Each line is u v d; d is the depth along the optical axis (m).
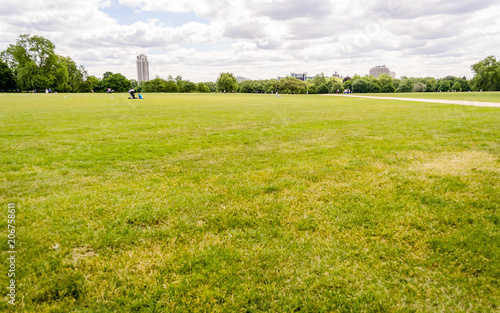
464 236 3.79
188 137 10.77
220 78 127.81
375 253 3.54
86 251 3.62
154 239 3.86
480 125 12.42
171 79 137.25
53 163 7.31
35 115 18.16
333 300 2.86
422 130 11.57
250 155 8.12
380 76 132.38
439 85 125.75
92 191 5.40
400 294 2.92
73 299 2.86
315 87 133.12
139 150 8.72
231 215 4.43
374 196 5.09
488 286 2.97
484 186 5.40
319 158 7.63
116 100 37.22
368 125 13.18
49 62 82.75
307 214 4.48
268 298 2.90
